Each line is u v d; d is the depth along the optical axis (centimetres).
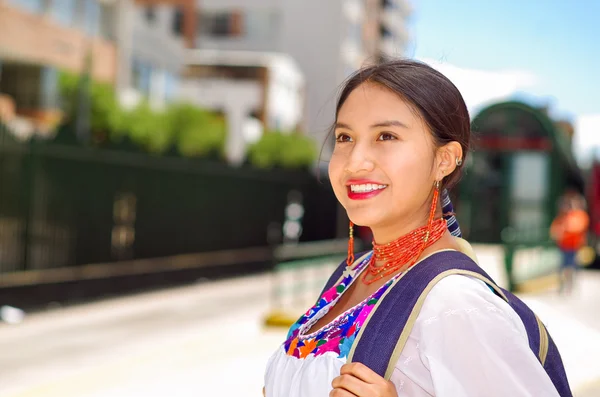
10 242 927
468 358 120
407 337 126
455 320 123
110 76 2320
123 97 2297
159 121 1975
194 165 1357
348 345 136
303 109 3822
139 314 894
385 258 148
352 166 141
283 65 3469
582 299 1068
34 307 875
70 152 1016
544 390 119
